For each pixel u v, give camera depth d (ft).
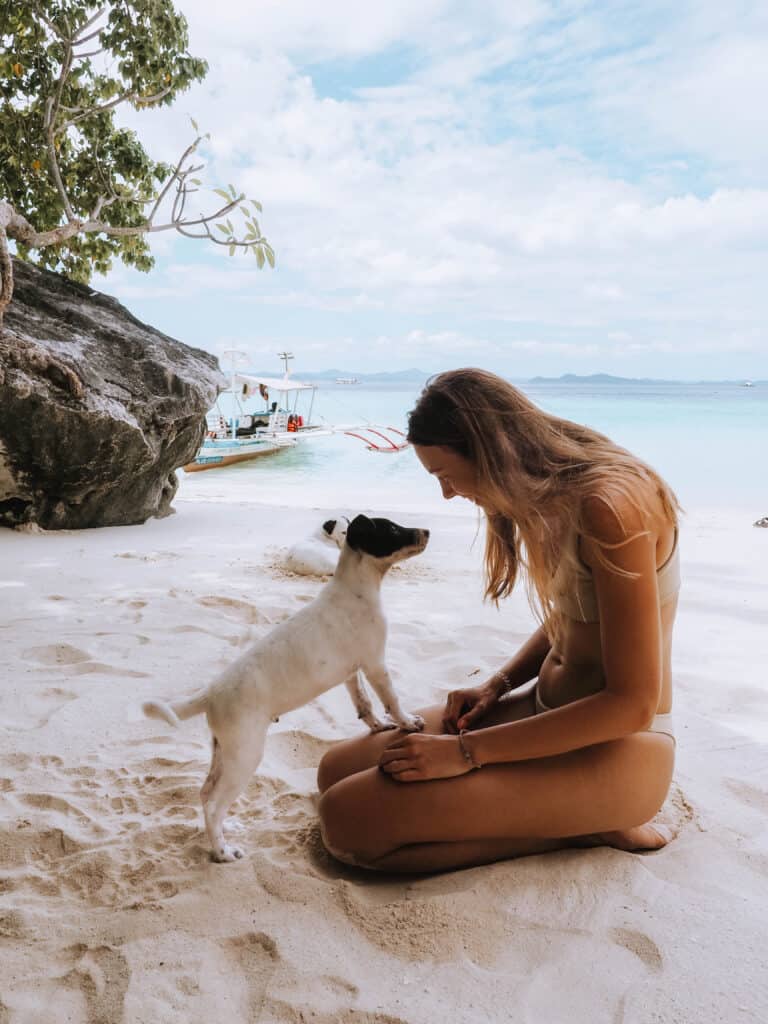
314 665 8.86
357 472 65.62
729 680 14.07
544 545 7.93
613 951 6.73
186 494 49.55
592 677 8.25
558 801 7.71
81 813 9.34
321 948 6.93
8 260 23.56
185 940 7.09
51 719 11.95
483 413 7.61
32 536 28.32
